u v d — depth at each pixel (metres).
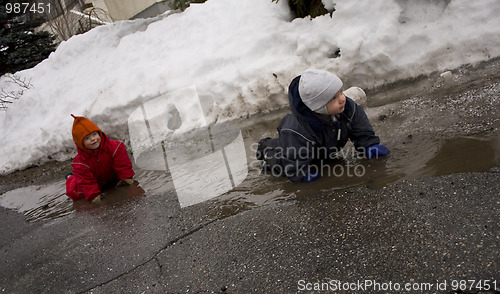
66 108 6.60
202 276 2.45
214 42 5.92
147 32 6.80
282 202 3.01
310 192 3.03
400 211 2.47
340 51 4.82
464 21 4.68
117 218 3.58
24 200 4.91
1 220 4.45
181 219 3.21
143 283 2.54
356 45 4.71
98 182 4.37
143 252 2.90
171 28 6.59
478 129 3.17
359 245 2.31
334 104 2.89
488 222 2.18
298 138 3.05
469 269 1.94
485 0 4.64
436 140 3.21
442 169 2.77
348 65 4.79
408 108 4.00
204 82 5.49
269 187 3.33
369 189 2.82
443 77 4.36
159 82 5.82
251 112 5.21
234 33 5.80
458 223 2.23
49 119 6.62
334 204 2.76
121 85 6.16
